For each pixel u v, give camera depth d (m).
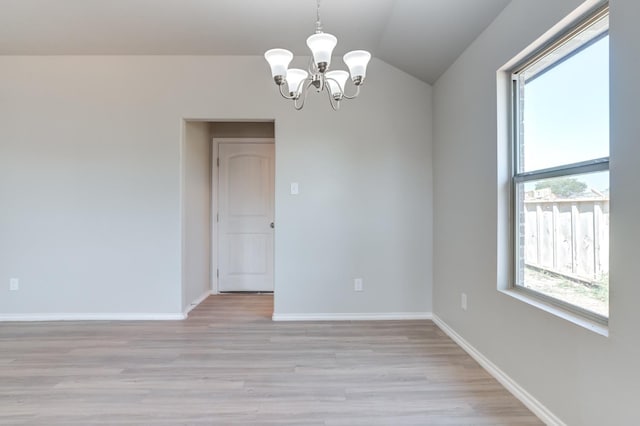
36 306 3.58
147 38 3.24
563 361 1.76
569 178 1.87
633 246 1.39
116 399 2.10
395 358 2.68
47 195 3.57
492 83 2.44
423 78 3.56
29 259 3.57
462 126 2.92
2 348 2.85
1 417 1.92
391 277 3.65
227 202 4.82
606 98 1.62
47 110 3.56
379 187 3.63
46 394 2.16
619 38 1.45
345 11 2.79
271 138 4.79
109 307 3.61
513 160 2.36
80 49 3.44
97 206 3.59
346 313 3.63
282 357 2.69
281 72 1.93
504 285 2.38
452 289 3.14
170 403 2.06
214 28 3.07
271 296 4.61
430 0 2.47
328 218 3.61
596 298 1.68
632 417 1.38
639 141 1.36
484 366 2.52
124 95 3.59
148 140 3.60
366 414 1.96
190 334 3.18
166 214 3.61
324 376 2.39
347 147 3.61
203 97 3.60
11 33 3.14
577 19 1.73
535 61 2.15
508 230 2.39
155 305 3.61
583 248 1.76
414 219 3.65
